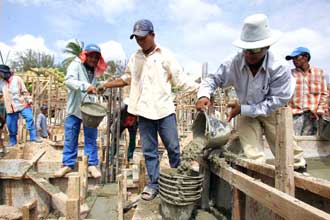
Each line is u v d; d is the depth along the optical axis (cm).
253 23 288
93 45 546
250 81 325
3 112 846
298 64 589
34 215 428
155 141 387
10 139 839
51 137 1316
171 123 374
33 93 1400
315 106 583
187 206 317
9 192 580
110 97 728
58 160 672
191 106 1362
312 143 599
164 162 589
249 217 325
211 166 369
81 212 496
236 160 352
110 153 733
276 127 255
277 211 217
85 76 549
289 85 312
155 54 372
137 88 383
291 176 245
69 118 570
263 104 321
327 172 461
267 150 560
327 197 227
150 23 361
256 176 330
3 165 601
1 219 397
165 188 318
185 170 339
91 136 605
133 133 769
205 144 347
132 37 367
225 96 888
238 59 324
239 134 367
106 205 552
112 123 735
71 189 404
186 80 378
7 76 810
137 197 495
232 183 303
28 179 580
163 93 370
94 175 612
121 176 482
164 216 325
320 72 587
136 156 743
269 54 310
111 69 2134
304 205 190
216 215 355
